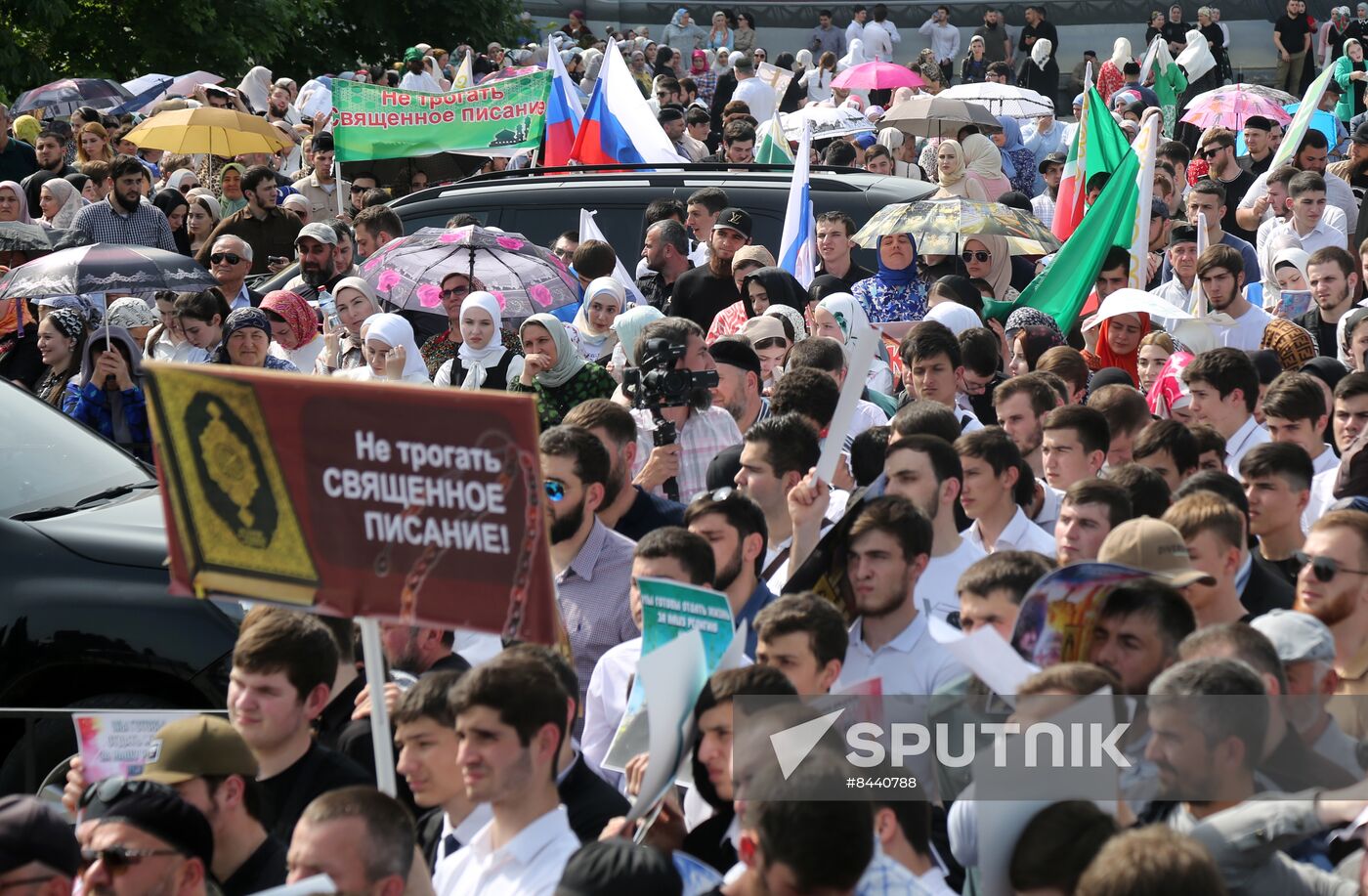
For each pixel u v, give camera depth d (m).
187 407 9.82
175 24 66.81
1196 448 15.39
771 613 10.47
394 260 25.12
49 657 14.76
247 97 56.66
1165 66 55.91
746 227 26.39
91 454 17.06
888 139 47.97
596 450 14.01
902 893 8.15
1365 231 26.67
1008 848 7.98
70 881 9.10
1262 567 13.23
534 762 9.38
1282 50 67.75
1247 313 23.41
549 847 9.45
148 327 25.36
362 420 9.43
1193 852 6.56
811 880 7.49
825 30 73.62
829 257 26.94
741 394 18.19
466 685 9.38
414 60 57.19
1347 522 11.05
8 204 34.50
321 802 9.04
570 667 10.20
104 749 10.31
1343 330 21.31
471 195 31.27
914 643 11.49
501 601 9.31
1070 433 15.38
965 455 14.31
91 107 49.06
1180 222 32.38
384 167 41.81
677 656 9.05
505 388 21.69
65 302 25.20
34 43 65.44
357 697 12.27
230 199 39.16
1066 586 9.34
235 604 14.99
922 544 11.52
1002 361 22.73
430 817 11.35
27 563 14.98
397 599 9.53
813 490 12.71
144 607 14.82
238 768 10.04
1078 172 30.19
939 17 72.44
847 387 12.48
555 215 30.72
